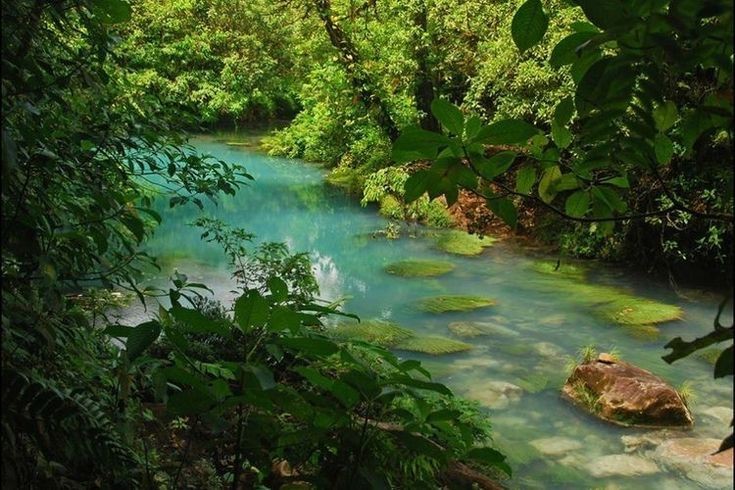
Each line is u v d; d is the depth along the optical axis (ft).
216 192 9.98
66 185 7.40
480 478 13.61
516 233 38.27
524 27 3.79
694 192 29.14
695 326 26.43
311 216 42.78
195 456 11.11
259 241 37.01
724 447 3.03
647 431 18.88
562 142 4.45
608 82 3.55
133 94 9.17
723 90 3.24
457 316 27.27
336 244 37.24
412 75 46.29
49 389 5.62
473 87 39.11
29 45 6.38
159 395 6.11
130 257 7.73
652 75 3.47
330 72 48.62
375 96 47.75
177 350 6.71
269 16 78.02
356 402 6.08
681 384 21.84
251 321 5.91
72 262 7.00
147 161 9.07
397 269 32.89
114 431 7.22
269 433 6.45
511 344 24.58
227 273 30.04
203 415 6.28
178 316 5.99
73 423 6.15
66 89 7.71
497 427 18.99
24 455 5.90
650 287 30.81
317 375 6.08
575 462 17.26
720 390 21.48
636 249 33.68
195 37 76.74
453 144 3.95
